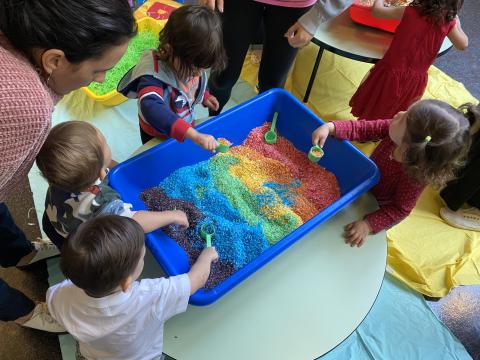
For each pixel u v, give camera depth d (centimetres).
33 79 62
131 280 80
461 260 157
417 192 113
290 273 103
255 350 90
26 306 116
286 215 118
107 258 73
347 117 211
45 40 62
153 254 95
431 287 150
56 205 97
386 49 183
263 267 103
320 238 111
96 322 80
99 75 76
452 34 166
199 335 91
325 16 138
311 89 221
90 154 91
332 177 132
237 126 138
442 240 164
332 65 232
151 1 234
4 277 142
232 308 96
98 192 96
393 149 121
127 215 97
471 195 161
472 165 155
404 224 168
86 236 75
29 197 163
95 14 63
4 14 60
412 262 155
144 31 225
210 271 103
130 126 193
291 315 96
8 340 129
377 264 107
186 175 126
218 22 114
